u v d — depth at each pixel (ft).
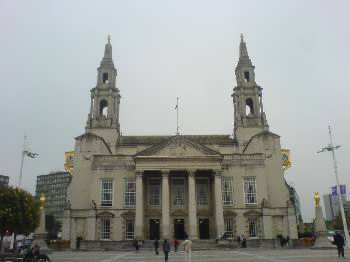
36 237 170.60
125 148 249.75
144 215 217.77
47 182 588.50
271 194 230.48
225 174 225.15
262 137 241.14
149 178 224.74
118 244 191.21
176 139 219.20
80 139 238.68
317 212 177.47
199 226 218.79
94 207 214.48
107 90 258.57
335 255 123.13
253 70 267.18
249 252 152.15
